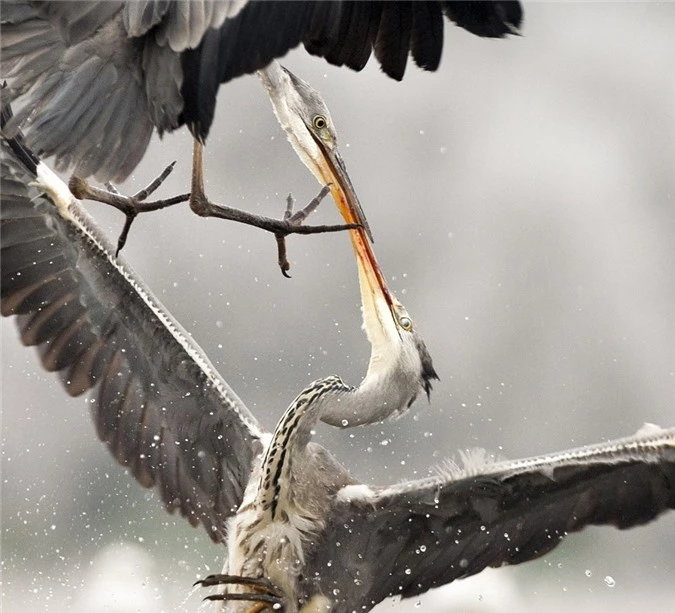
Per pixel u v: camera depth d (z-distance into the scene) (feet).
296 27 18.37
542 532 28.76
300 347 60.08
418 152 75.00
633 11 78.74
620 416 64.39
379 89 75.36
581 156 75.31
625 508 28.27
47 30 19.56
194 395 30.55
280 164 64.85
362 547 28.86
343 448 51.70
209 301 59.47
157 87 19.11
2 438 48.75
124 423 30.73
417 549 29.14
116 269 29.91
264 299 60.64
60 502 48.24
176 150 58.85
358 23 18.56
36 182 29.17
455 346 66.54
